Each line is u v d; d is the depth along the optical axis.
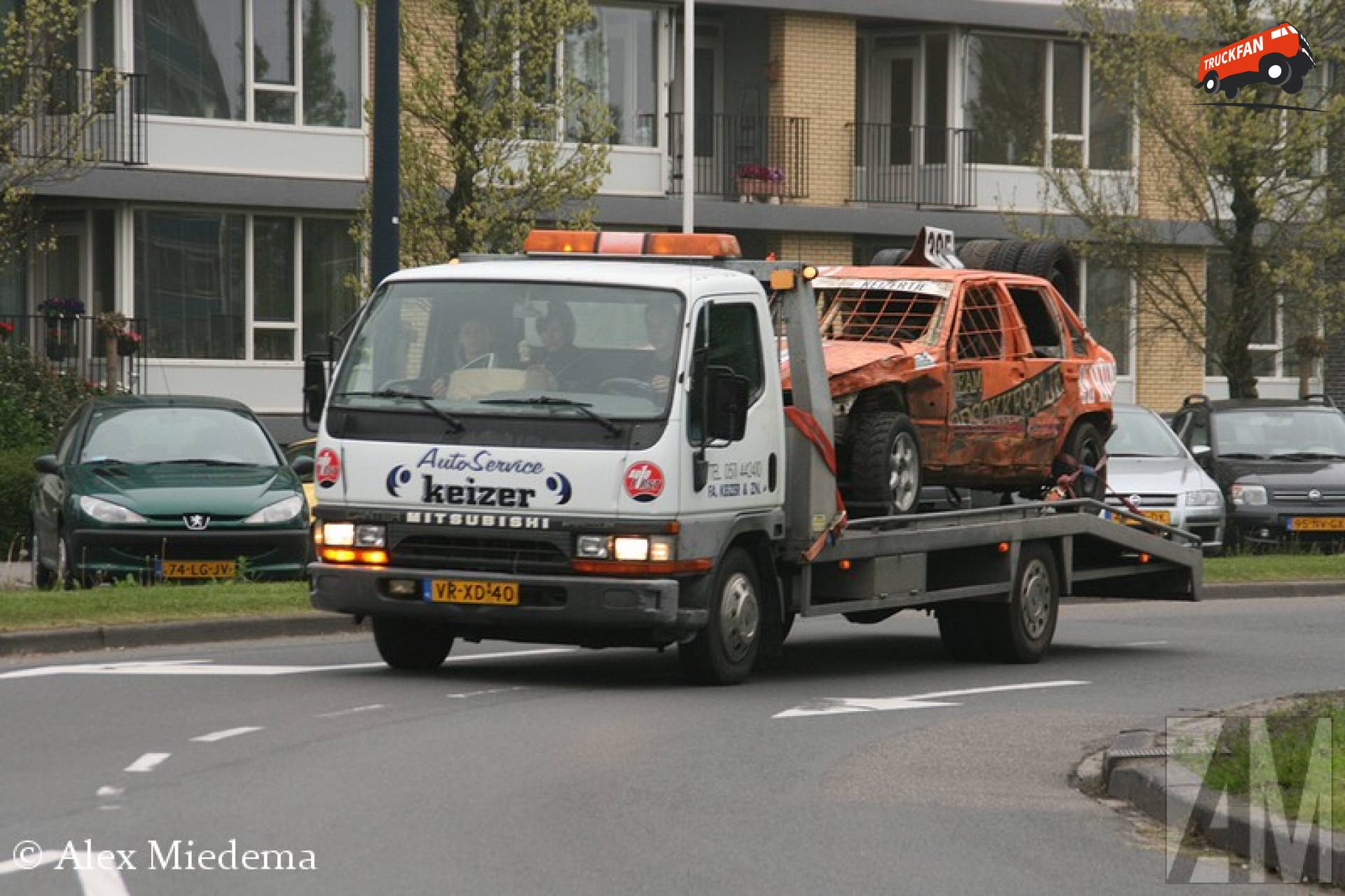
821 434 34.66
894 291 38.62
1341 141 77.56
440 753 25.98
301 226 80.06
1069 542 41.56
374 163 44.84
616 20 86.69
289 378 79.94
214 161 77.69
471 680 33.78
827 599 35.81
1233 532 65.94
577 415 31.70
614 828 21.80
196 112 77.38
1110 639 45.88
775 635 34.69
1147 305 87.12
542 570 31.78
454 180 66.44
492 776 24.52
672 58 88.06
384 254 44.72
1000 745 28.36
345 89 80.38
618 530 31.48
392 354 32.88
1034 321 42.16
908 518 36.28
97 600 39.97
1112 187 84.69
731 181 91.50
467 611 31.86
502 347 32.41
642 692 32.69
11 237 69.31
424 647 35.22
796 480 34.50
